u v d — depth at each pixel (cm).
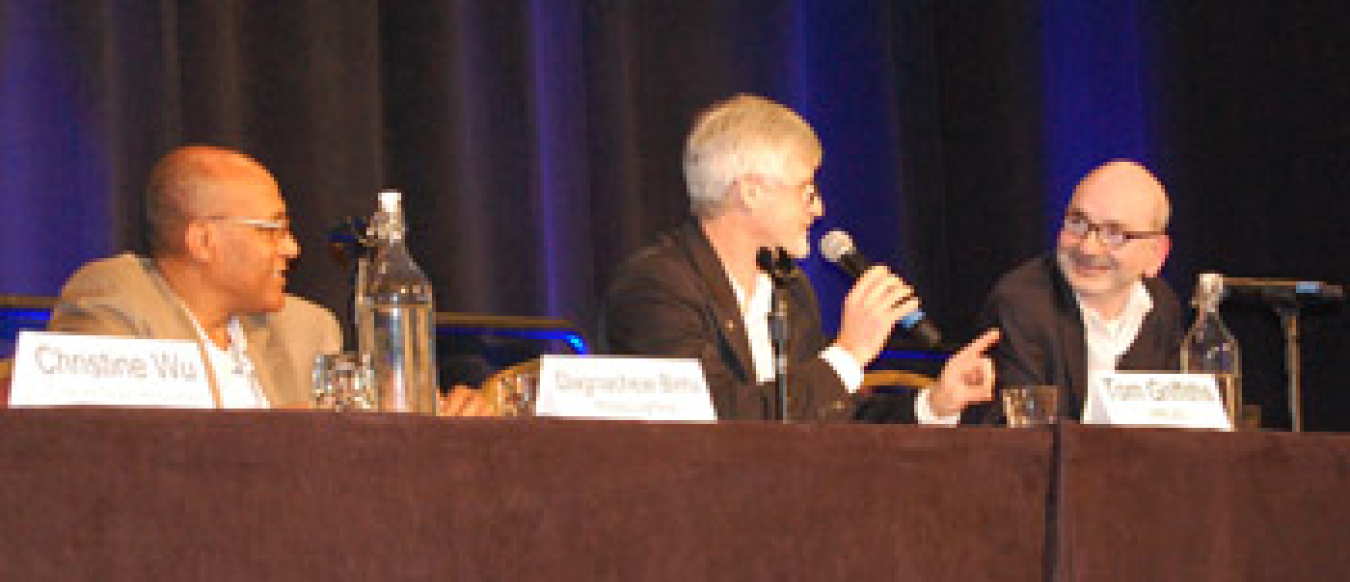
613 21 706
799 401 400
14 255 561
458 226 652
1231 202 750
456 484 238
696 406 294
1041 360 497
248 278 398
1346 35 720
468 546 238
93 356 246
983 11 802
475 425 240
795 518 266
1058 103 792
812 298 487
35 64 570
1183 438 311
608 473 250
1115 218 495
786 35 760
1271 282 447
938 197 804
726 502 260
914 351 681
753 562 262
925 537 280
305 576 226
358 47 636
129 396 247
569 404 284
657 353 445
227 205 396
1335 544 334
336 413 230
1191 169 761
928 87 808
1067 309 503
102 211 575
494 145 670
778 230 468
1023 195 788
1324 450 335
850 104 779
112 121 578
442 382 530
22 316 448
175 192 396
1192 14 763
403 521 233
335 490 229
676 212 723
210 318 403
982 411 494
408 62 657
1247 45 748
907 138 798
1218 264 751
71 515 211
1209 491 313
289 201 615
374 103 638
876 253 779
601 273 699
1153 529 304
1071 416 495
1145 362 500
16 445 208
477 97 668
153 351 252
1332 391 719
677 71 731
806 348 480
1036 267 516
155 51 589
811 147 475
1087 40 790
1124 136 779
